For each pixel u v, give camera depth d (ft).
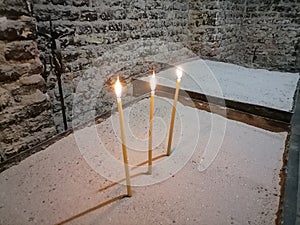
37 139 4.08
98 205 2.30
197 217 2.18
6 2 3.24
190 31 11.89
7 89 3.52
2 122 3.56
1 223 2.08
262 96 5.36
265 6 13.01
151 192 2.48
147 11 9.08
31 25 3.60
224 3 11.29
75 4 6.48
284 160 3.11
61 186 2.53
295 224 2.23
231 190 2.54
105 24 7.55
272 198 2.43
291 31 12.75
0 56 3.35
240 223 2.12
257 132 3.84
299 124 4.85
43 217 2.15
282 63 13.60
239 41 14.38
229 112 4.52
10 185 2.53
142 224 2.10
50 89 6.39
